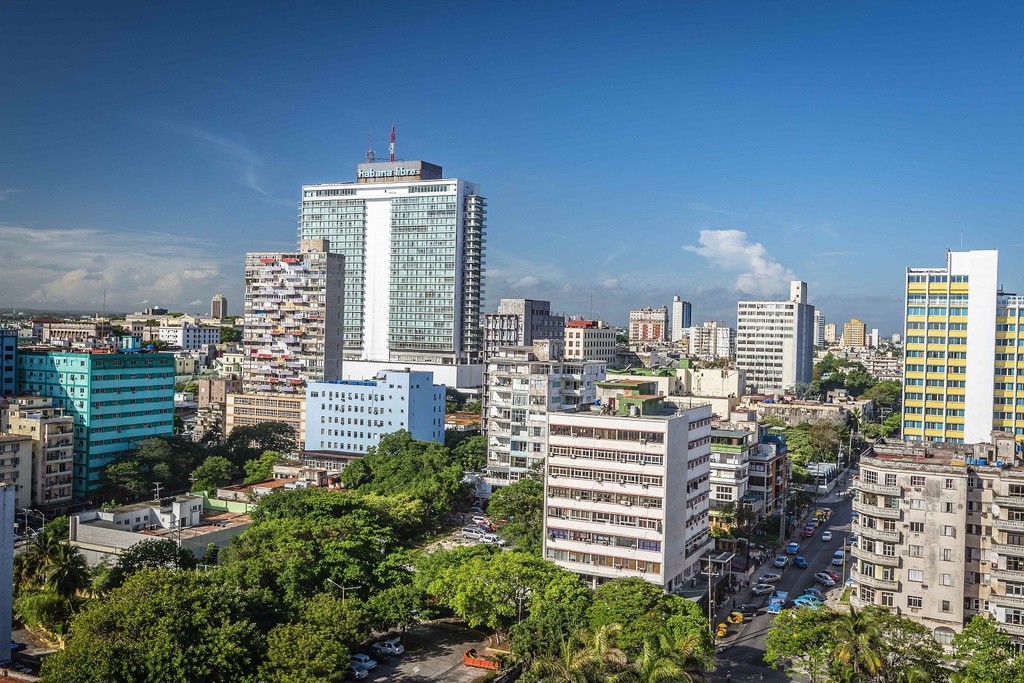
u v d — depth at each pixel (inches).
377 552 5880.9
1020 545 4928.6
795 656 4992.6
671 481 5920.3
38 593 5329.7
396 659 5196.9
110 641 4047.7
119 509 7052.2
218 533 6879.9
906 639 4355.3
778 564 7362.2
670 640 4249.5
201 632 4210.1
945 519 5132.9
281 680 4055.1
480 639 5536.4
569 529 6112.2
